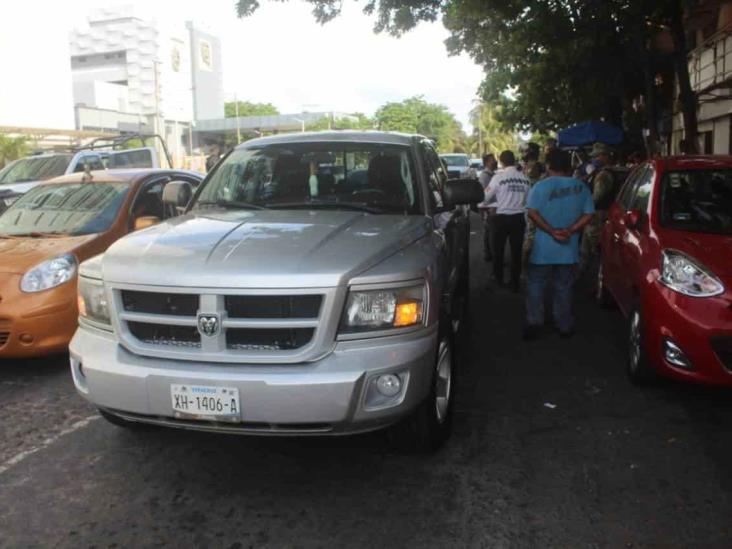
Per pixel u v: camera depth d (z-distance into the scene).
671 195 5.77
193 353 3.51
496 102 24.38
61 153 15.88
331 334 3.45
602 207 9.42
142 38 100.12
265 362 3.44
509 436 4.51
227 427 3.49
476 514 3.57
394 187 4.85
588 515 3.54
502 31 16.03
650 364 5.13
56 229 6.59
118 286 3.67
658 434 4.52
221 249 3.75
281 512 3.61
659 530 3.40
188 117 107.75
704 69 16.89
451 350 4.43
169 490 3.85
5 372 5.88
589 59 15.74
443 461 4.16
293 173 5.03
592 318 7.60
